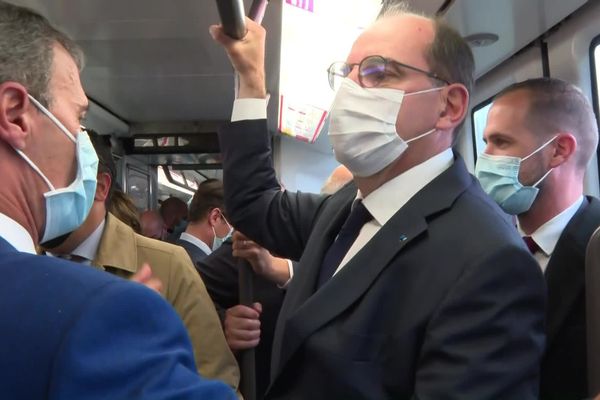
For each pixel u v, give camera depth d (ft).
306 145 21.44
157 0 8.52
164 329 2.17
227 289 6.88
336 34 9.22
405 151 4.09
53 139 2.85
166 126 17.47
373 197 4.10
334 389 3.46
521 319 3.22
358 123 4.05
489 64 10.34
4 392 1.91
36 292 2.06
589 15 8.21
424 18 4.25
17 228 2.64
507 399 3.07
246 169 5.30
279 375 3.80
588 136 5.34
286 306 4.27
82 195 3.07
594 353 3.84
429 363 3.24
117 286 2.10
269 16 8.86
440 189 3.82
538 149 5.25
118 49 10.91
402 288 3.55
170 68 12.19
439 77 4.07
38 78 2.74
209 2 8.67
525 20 8.49
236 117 5.35
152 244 5.39
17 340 1.95
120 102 15.03
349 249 4.12
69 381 1.85
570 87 5.39
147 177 19.03
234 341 5.69
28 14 2.82
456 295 3.24
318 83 12.53
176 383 2.07
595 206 5.16
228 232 10.48
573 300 4.62
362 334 3.48
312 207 5.22
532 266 3.33
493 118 5.58
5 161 2.68
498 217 3.66
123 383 1.94
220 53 11.25
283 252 5.35
